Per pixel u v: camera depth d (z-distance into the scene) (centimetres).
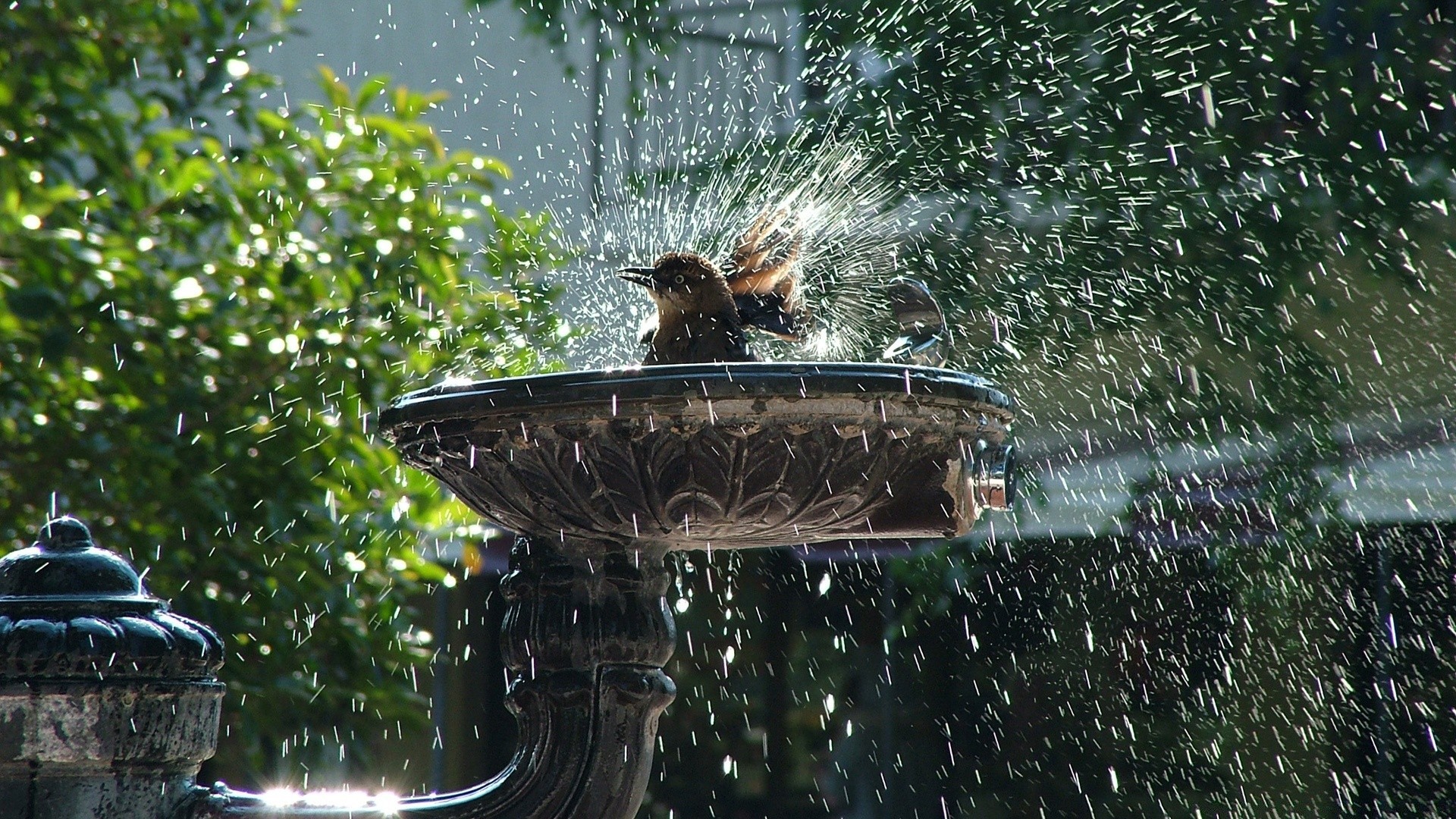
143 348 915
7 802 358
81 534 386
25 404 914
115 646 359
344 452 970
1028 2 1380
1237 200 1357
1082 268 1375
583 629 417
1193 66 1359
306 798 387
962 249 1382
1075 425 1404
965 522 402
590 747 415
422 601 1855
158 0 994
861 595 1747
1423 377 1317
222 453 909
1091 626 1588
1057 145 1375
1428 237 1335
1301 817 1459
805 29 1467
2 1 930
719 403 360
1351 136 1340
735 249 455
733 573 1806
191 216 978
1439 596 1409
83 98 977
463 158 1019
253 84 1025
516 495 395
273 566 917
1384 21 1348
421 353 955
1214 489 1335
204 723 378
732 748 1786
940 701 1684
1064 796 1588
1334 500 1287
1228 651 1511
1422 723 1410
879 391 366
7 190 909
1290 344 1334
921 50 1389
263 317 950
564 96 1606
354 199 977
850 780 1711
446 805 404
